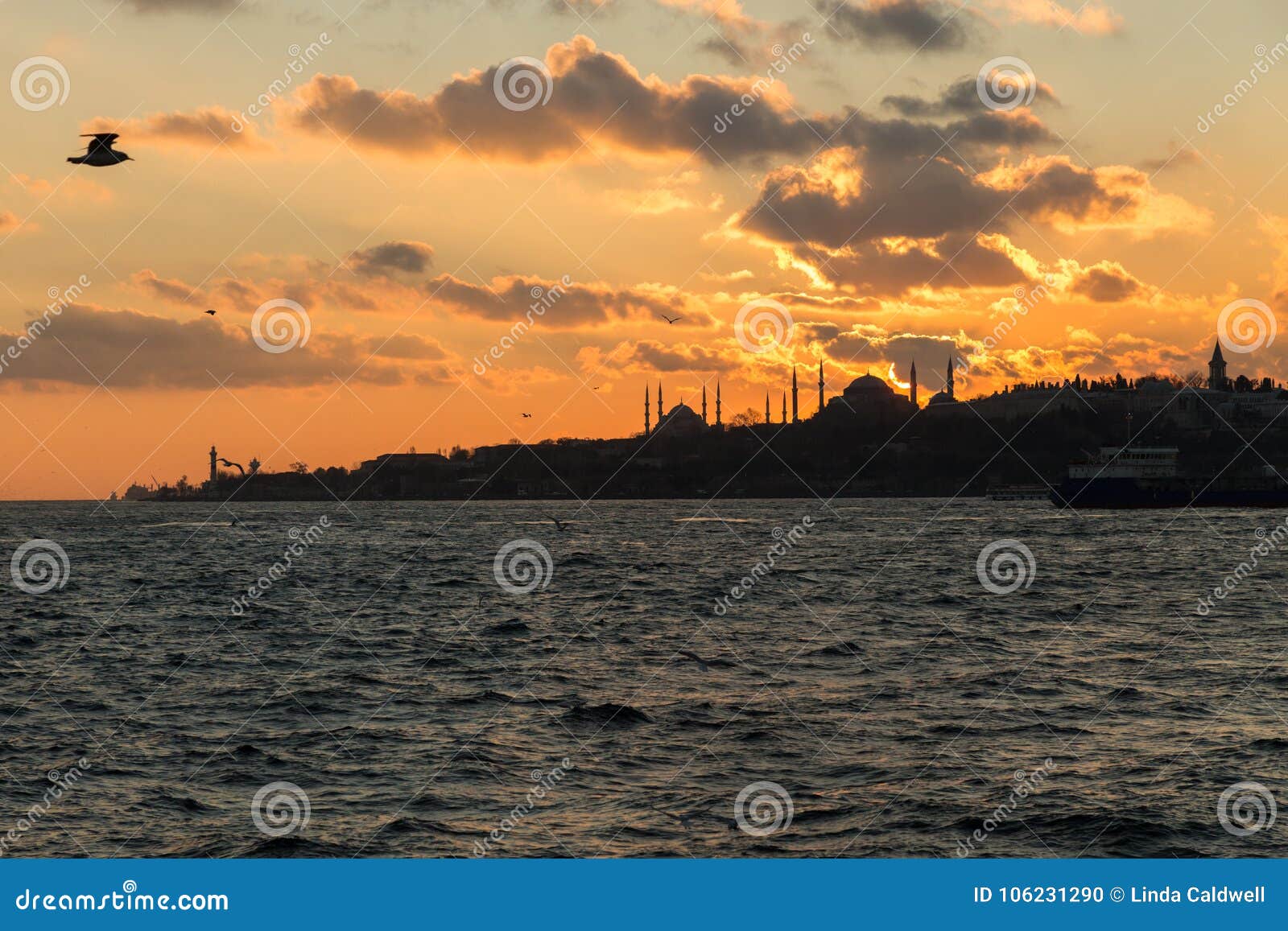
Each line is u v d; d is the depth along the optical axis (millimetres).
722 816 31141
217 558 150125
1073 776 34594
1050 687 48812
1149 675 51969
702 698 46719
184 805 32406
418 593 99375
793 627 71562
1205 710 44000
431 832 29891
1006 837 29562
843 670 53969
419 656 60594
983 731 40375
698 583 107812
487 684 51062
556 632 69875
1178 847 28922
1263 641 64062
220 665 58094
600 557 145500
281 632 72062
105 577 119938
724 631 69625
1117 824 30266
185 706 46500
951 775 34844
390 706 46125
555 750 38188
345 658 59906
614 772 35406
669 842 29109
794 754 37344
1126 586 101000
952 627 71250
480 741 39500
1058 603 86250
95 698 48719
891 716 42938
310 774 35469
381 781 34594
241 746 39219
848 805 31891
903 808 31656
